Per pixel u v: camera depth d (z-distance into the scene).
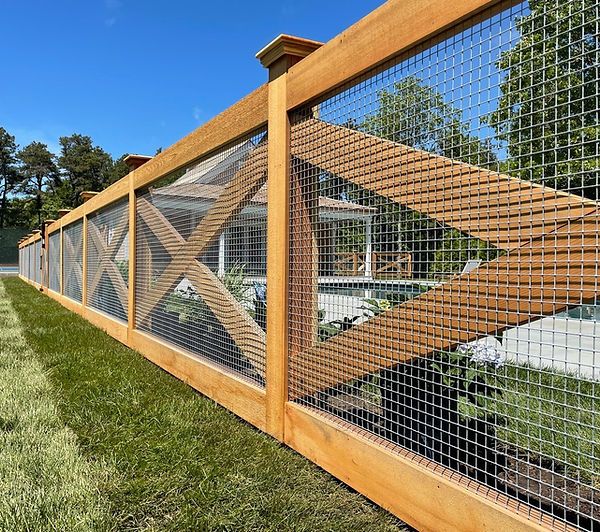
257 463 2.03
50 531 1.52
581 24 1.14
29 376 3.30
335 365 1.96
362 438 1.79
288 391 2.24
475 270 1.43
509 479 1.76
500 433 1.82
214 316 3.01
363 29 1.75
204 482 1.86
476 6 1.33
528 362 1.60
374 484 1.71
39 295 10.34
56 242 9.55
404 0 1.58
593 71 1.15
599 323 1.44
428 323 1.57
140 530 1.55
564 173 1.25
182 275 3.50
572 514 1.55
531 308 1.29
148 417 2.55
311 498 1.76
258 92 2.47
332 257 1.98
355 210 1.85
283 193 2.23
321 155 2.02
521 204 1.29
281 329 2.24
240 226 2.73
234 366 2.76
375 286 1.76
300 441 2.12
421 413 1.71
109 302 5.47
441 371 1.67
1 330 5.33
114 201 5.20
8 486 1.79
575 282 1.19
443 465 1.54
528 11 1.24
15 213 48.62
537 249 1.26
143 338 4.10
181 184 3.53
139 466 1.97
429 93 1.52
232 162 2.80
